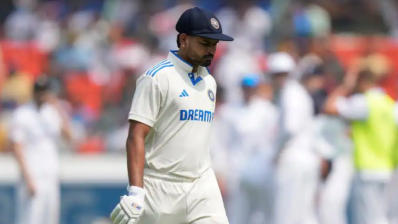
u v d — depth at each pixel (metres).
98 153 40.69
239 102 35.69
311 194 33.19
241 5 56.44
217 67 48.94
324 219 34.56
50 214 31.78
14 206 35.41
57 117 31.95
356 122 32.81
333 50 50.31
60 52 51.56
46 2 61.41
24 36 58.47
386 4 57.59
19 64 50.28
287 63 33.47
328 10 57.47
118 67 51.47
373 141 32.59
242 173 34.34
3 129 40.78
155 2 60.56
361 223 32.91
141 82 17.81
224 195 35.50
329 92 41.00
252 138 34.34
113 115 44.88
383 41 51.41
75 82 49.38
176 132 17.88
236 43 52.81
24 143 31.27
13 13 60.91
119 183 36.78
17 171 35.50
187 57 17.95
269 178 33.84
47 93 31.77
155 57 51.78
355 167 32.84
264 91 35.03
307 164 32.62
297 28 51.44
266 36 54.19
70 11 60.88
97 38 54.16
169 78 17.73
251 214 34.69
